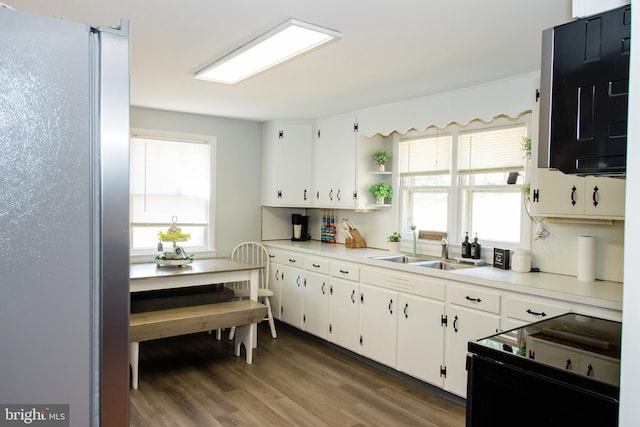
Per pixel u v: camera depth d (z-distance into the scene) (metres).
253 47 2.47
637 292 0.89
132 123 4.33
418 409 2.97
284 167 4.93
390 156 4.46
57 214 0.89
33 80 0.86
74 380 0.91
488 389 1.54
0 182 0.83
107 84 0.94
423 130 3.78
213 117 4.81
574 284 2.69
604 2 1.12
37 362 0.87
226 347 4.18
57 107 0.88
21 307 0.86
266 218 5.23
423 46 2.50
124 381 0.97
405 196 4.38
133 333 3.16
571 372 1.32
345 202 4.52
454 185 3.89
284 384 3.35
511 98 3.08
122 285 0.96
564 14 2.06
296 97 3.80
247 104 4.14
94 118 0.93
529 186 3.11
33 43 0.86
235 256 4.98
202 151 4.78
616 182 2.58
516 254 3.14
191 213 4.73
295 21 2.13
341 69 2.96
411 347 3.32
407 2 1.95
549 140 1.19
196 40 2.46
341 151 4.55
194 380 3.41
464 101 3.39
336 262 4.03
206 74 3.03
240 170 5.02
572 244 3.02
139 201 4.43
